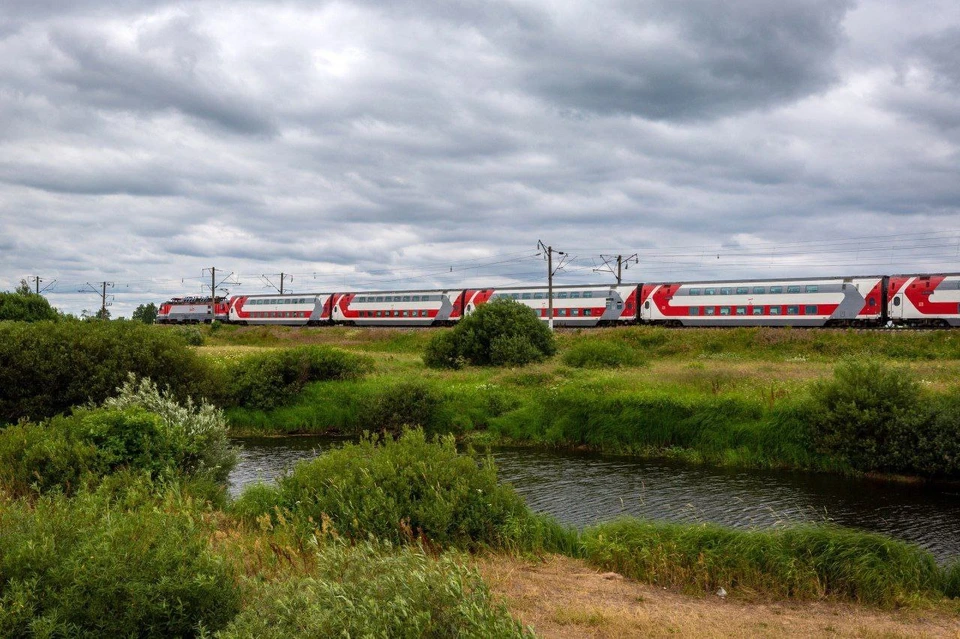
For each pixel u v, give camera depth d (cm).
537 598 853
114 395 2222
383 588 559
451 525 1082
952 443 2006
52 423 1352
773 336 4572
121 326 2553
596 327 5950
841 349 4225
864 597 973
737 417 2450
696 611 867
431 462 1167
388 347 5712
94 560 552
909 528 1577
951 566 1220
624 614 812
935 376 2903
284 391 3159
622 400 2667
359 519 1034
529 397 2967
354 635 493
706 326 5453
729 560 1053
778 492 1911
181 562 584
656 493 1891
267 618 526
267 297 8325
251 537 927
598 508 1720
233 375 3203
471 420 2891
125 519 655
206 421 1545
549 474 2142
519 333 4109
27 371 2158
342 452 1255
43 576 546
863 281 4788
